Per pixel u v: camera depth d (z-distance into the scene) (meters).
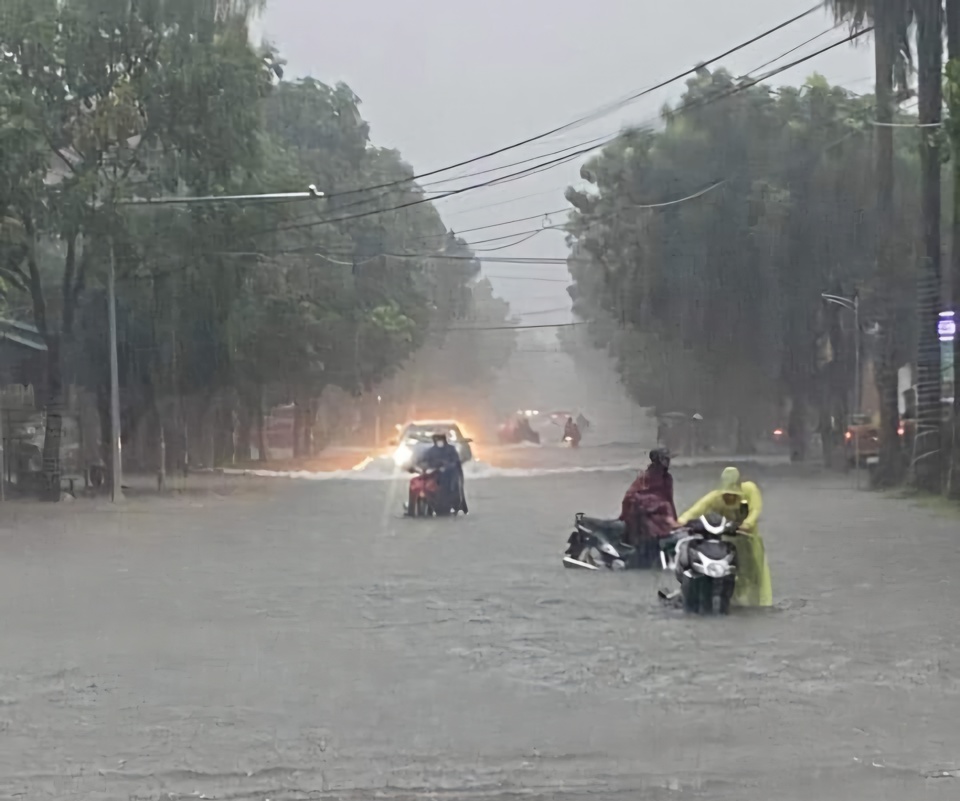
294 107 98.94
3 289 60.69
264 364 80.81
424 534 39.94
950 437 52.84
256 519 47.22
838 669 18.55
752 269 81.50
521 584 27.97
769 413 102.62
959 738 14.68
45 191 55.19
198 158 59.66
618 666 18.91
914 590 26.64
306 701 16.83
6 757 14.20
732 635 21.44
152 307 67.62
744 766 13.60
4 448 67.50
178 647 20.81
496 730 15.21
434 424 78.06
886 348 59.22
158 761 13.98
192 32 58.56
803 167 80.06
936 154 53.12
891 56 53.22
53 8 56.66
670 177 82.38
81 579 29.83
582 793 12.70
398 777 13.30
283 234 81.06
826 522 42.59
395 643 20.98
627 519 30.81
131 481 74.25
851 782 13.02
